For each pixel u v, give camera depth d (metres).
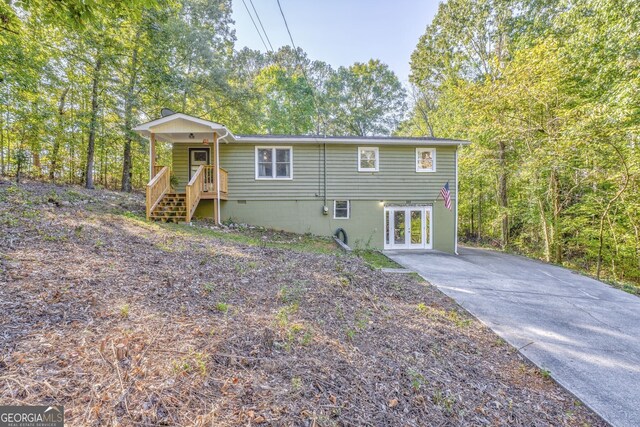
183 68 16.19
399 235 12.05
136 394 1.98
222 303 3.69
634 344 4.40
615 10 8.57
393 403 2.51
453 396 2.79
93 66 12.01
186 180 11.60
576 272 9.16
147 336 2.69
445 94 19.28
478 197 18.25
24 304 2.84
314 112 24.72
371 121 29.89
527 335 4.54
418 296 5.67
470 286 6.78
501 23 15.15
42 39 9.38
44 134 11.91
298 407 2.17
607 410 2.98
